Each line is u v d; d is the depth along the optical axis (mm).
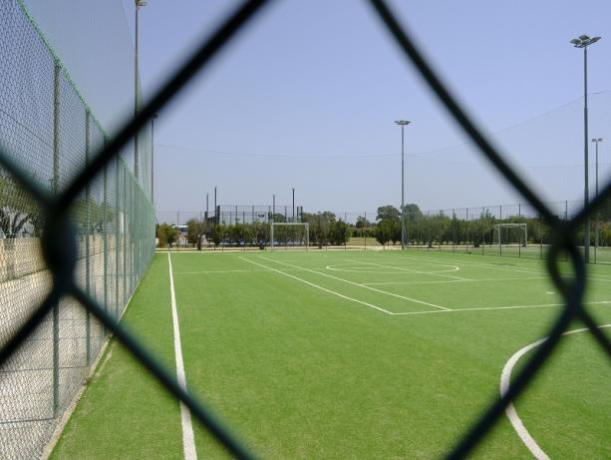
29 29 3449
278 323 9578
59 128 4266
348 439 4340
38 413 4457
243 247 45469
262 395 5449
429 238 40406
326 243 46344
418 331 8828
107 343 7906
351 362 6785
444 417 4840
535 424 4648
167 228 45938
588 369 6465
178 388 1528
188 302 12242
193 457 3982
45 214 1224
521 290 14617
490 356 7109
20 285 3488
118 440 4289
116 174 8711
